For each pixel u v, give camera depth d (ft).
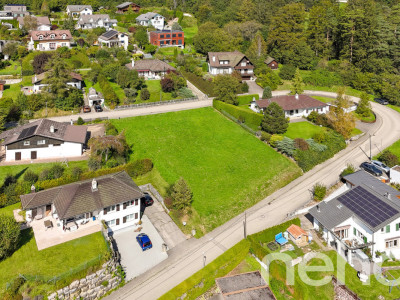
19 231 149.69
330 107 295.28
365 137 276.00
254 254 163.32
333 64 412.77
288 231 172.45
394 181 216.95
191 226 181.57
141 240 165.58
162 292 142.41
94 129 254.47
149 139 250.37
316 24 431.43
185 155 236.22
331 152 245.86
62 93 288.30
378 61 380.37
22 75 347.15
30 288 131.23
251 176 218.18
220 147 247.29
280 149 243.19
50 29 475.31
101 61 377.50
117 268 147.43
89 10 558.15
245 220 176.45
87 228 166.20
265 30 466.29
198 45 444.55
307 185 215.51
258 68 395.34
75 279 135.23
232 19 515.50
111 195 173.17
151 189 209.26
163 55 429.38
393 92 347.36
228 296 135.74
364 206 170.60
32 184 189.57
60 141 220.23
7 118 266.98
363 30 390.21
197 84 356.59
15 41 413.59
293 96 309.22
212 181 212.23
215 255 162.81
